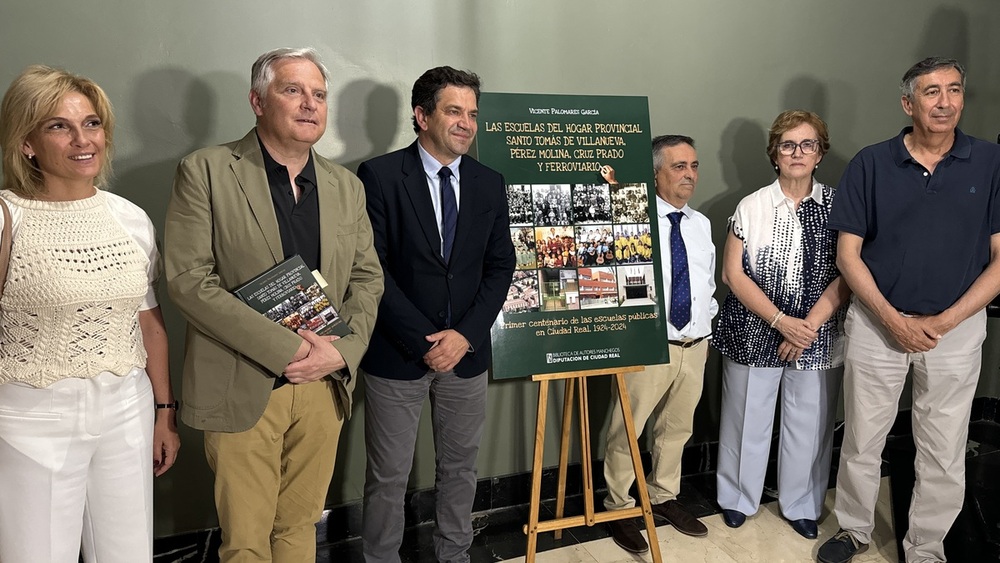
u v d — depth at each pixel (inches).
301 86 66.9
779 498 110.2
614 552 100.5
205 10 87.9
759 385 105.7
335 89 95.0
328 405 73.0
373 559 87.4
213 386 67.2
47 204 58.6
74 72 83.4
